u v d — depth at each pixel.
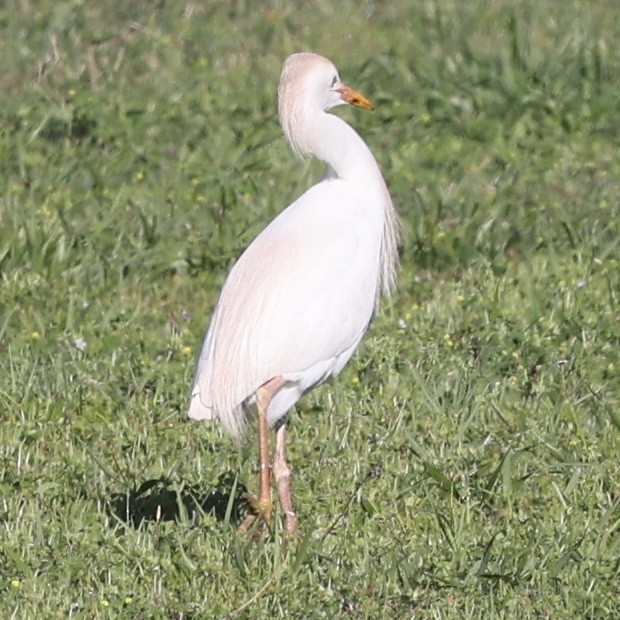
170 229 15.73
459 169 17.47
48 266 14.79
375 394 12.14
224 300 9.86
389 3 23.86
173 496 10.55
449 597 9.19
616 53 20.89
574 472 10.67
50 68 20.47
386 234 10.40
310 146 10.21
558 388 12.15
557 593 9.28
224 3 23.61
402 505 10.40
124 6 23.03
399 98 19.44
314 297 9.77
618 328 13.09
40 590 9.23
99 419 11.83
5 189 16.81
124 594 9.17
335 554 9.74
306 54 10.34
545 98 19.02
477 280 14.48
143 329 13.59
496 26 22.30
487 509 10.40
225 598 9.20
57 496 10.57
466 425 11.44
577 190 16.88
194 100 19.62
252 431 10.82
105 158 17.78
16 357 12.84
